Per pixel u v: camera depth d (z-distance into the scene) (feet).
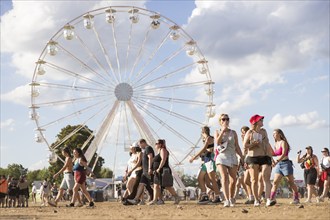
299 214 32.55
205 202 56.24
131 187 60.64
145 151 58.90
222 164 44.19
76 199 58.95
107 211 44.60
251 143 44.04
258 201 45.73
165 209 45.27
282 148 48.52
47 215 41.45
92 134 132.16
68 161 60.80
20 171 401.90
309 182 57.67
